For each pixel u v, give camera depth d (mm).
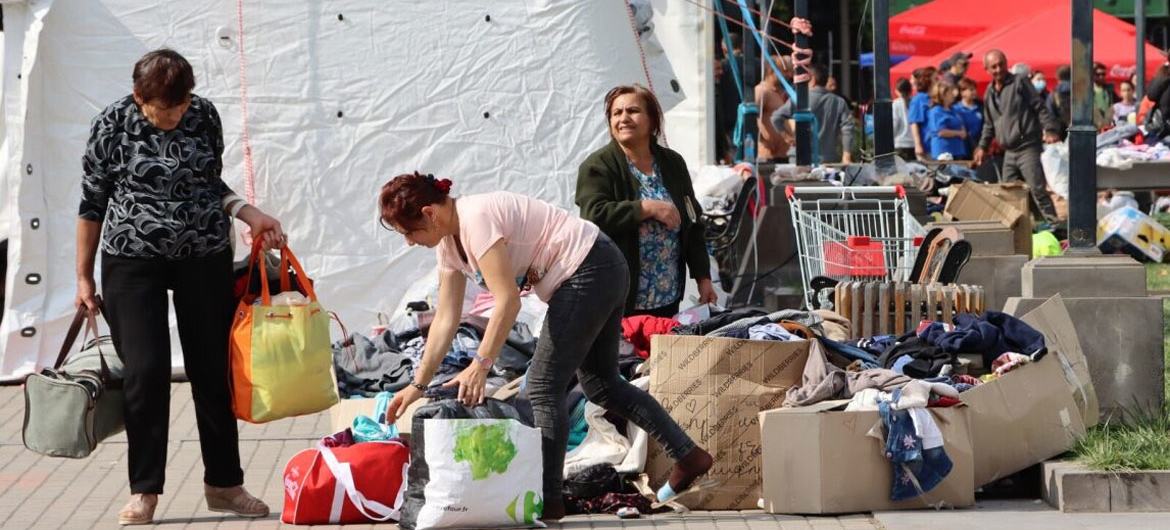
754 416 14906
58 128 22500
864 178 27047
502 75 23703
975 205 25516
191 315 14273
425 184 13359
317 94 23234
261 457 17938
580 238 13586
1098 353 16500
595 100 23953
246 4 23094
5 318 22359
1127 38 54219
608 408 14328
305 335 14305
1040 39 52500
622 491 14969
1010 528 13680
